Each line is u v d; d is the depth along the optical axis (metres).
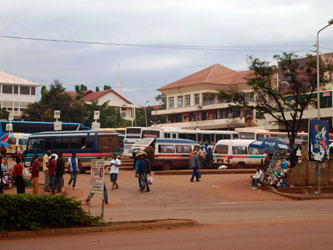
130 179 29.44
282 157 27.11
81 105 80.12
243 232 12.04
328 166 28.53
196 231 12.28
